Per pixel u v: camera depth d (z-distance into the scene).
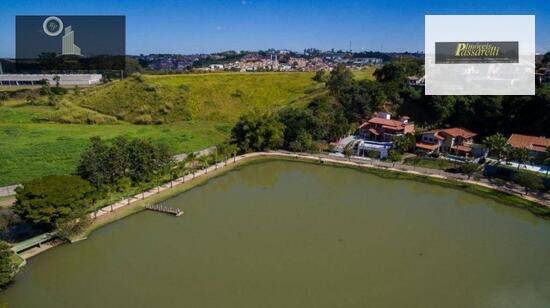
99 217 63.34
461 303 43.62
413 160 93.06
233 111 138.88
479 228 61.62
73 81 193.50
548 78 129.88
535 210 67.44
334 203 71.75
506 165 84.62
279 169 91.69
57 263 51.06
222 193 76.56
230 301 43.56
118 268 49.91
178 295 44.59
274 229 60.91
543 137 93.50
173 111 134.25
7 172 78.62
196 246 55.47
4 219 58.22
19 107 140.25
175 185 78.75
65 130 115.56
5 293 45.00
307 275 48.56
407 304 43.38
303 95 146.25
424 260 52.25
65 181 56.75
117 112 133.38
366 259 52.34
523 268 50.56
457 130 100.19
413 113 121.12
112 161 70.38
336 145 105.31
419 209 69.06
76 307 42.53
